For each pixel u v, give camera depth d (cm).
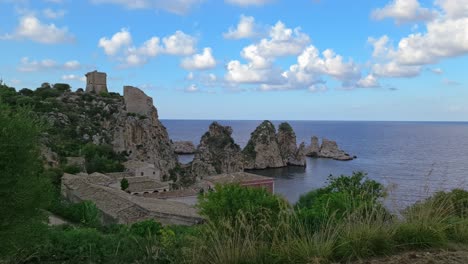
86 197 4331
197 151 12262
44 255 1215
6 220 998
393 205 962
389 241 787
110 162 7738
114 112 10388
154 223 2245
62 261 1194
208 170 11512
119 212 3519
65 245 1277
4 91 1213
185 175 11125
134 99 10944
